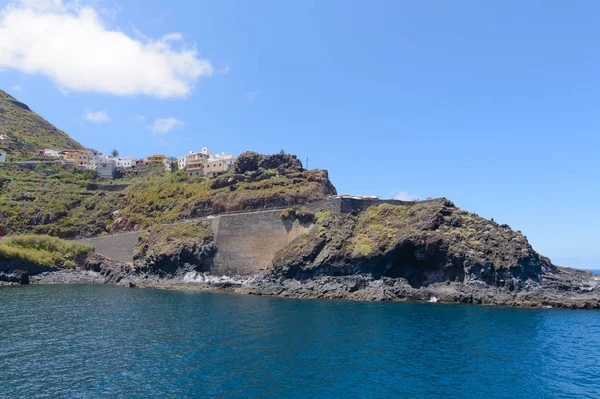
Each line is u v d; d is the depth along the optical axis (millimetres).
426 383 45375
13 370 45438
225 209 144000
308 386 43500
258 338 62031
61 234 158375
